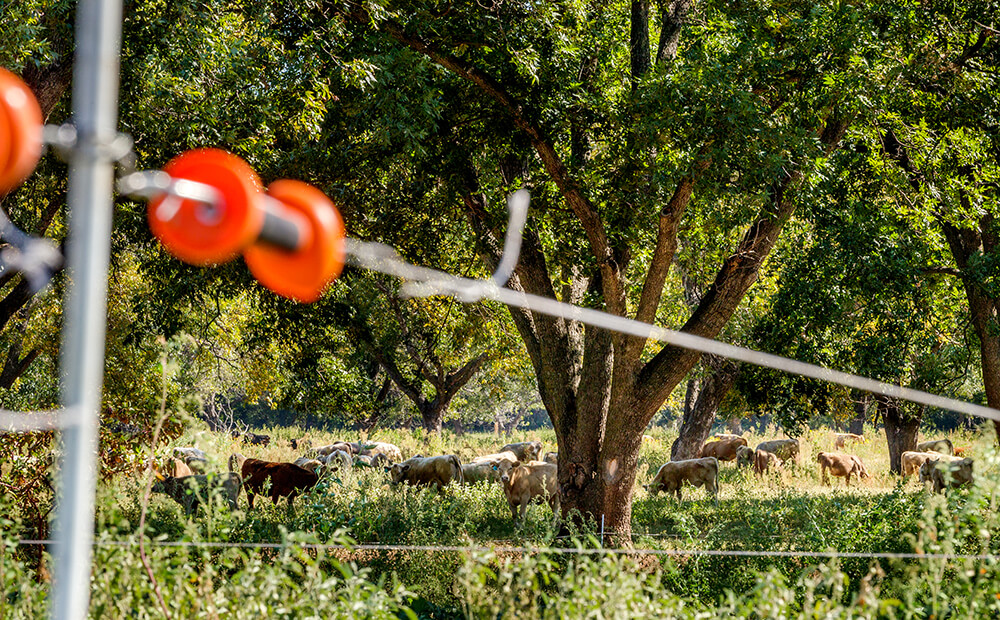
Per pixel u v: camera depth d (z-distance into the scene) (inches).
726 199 1145.4
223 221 144.8
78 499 194.9
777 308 1795.0
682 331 1258.6
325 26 1093.1
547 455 2623.0
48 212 1525.6
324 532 973.8
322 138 1301.7
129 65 1055.0
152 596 423.8
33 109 148.8
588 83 1278.3
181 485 1210.6
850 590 759.7
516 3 1136.2
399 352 3577.8
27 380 2603.3
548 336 1400.1
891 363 1854.1
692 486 2063.2
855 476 2427.4
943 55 1317.7
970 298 1695.4
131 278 2103.8
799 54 1103.6
